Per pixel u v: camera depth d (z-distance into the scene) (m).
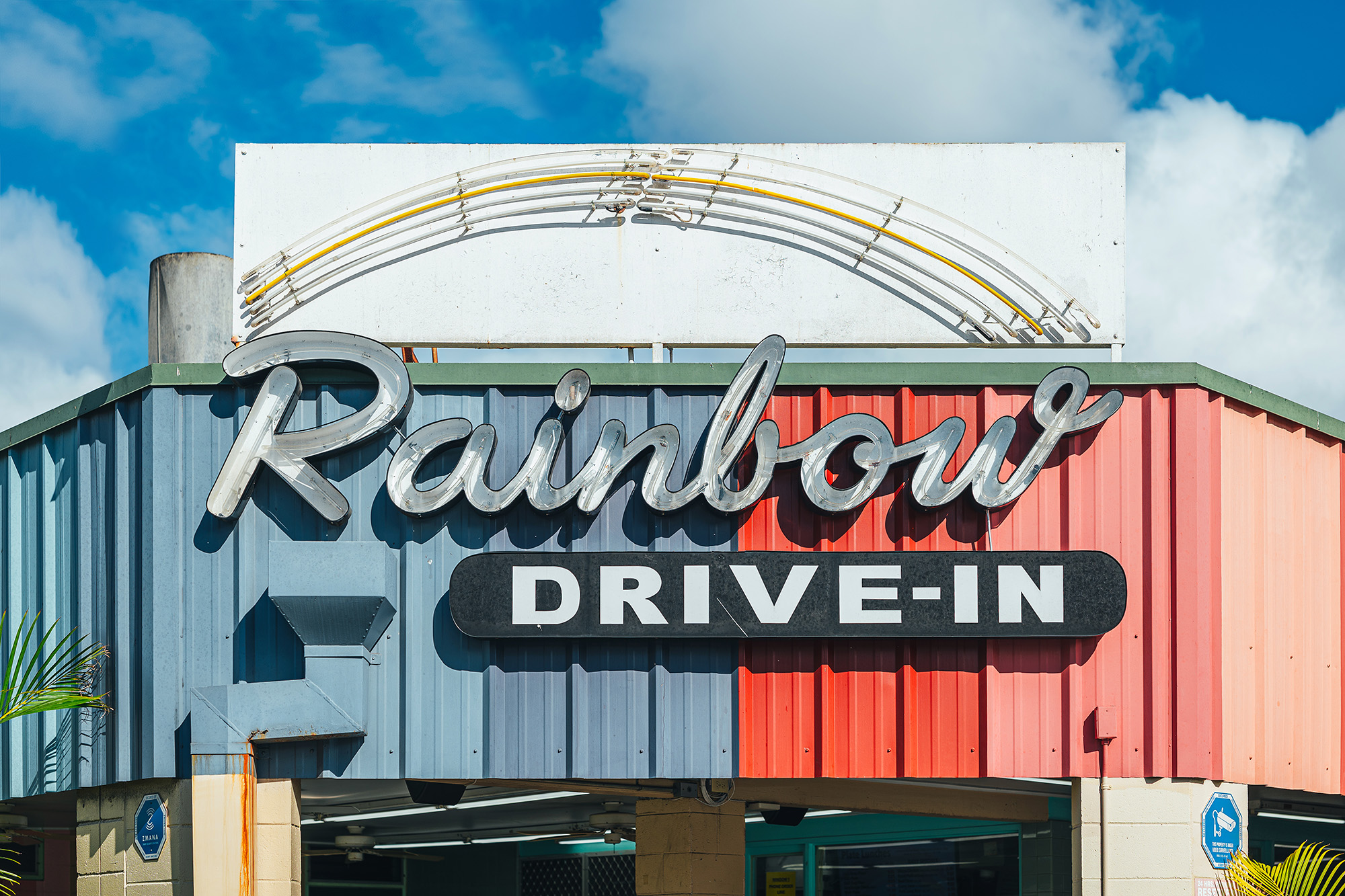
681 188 16.92
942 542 14.15
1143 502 14.26
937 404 14.44
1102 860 13.63
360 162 17.05
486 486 13.94
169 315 17.50
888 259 16.84
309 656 13.70
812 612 13.82
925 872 19.41
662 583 13.84
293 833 13.83
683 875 17.36
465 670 13.98
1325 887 12.72
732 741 13.88
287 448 13.98
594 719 13.90
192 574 14.20
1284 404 15.35
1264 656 14.70
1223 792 13.91
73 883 19.88
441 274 16.73
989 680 13.92
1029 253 16.95
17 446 16.30
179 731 13.91
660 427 13.96
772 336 13.92
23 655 13.73
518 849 24.58
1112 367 14.41
